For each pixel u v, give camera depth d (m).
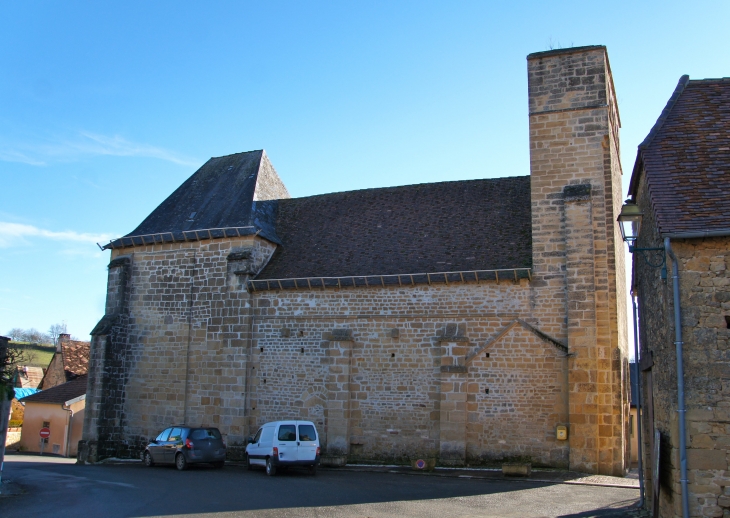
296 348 21.39
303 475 17.55
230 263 22.70
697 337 9.95
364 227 23.55
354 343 20.72
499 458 18.62
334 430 20.28
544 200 19.72
